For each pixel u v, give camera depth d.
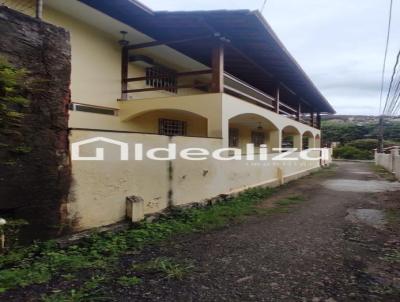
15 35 4.08
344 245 5.05
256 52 10.12
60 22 7.79
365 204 8.84
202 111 8.59
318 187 12.56
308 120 23.33
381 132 29.88
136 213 5.69
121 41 9.45
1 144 3.74
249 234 5.67
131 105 9.38
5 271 3.62
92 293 3.28
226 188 8.93
